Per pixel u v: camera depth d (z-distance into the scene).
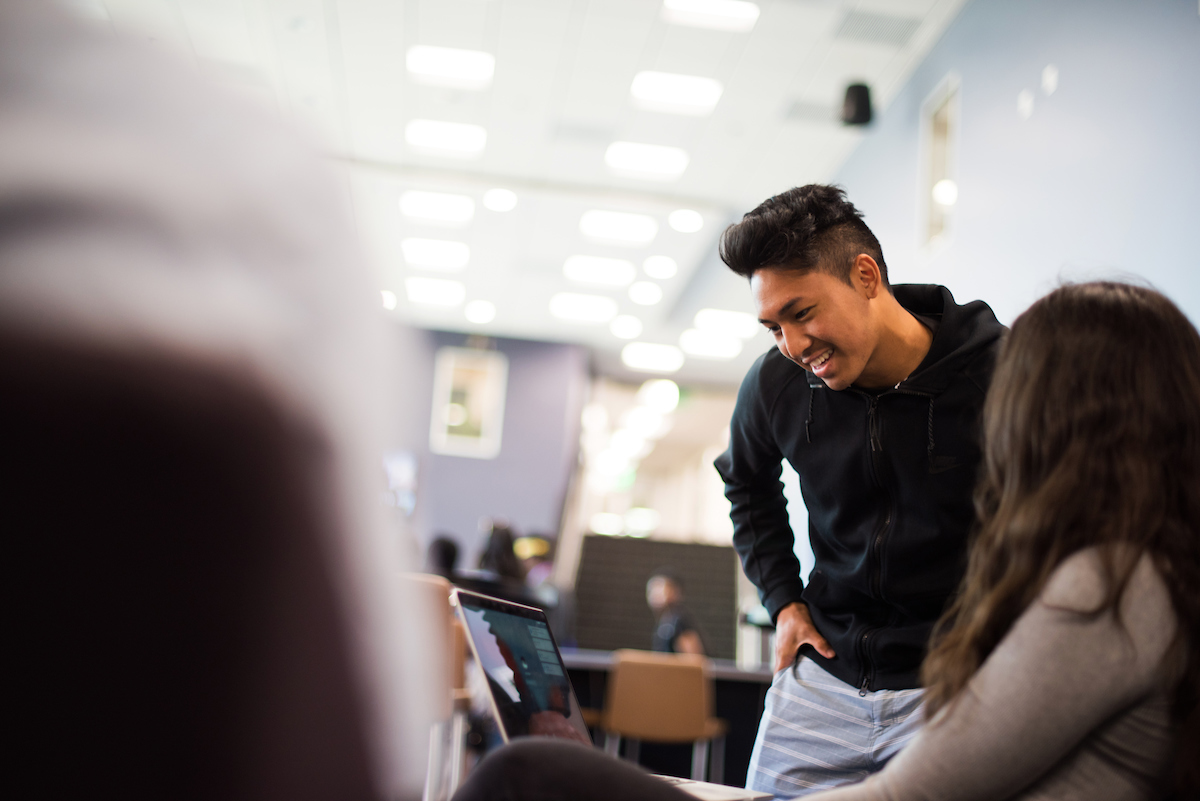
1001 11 5.82
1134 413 1.01
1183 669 0.92
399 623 0.27
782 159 8.27
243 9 6.46
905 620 1.69
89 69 0.24
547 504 12.75
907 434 1.67
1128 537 0.96
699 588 12.59
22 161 0.23
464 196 9.30
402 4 6.40
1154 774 0.94
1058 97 5.14
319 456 0.24
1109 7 4.72
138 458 0.22
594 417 17.47
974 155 6.03
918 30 6.56
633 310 12.12
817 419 1.78
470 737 3.67
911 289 1.83
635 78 7.15
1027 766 0.92
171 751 0.23
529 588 5.48
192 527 0.22
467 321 12.96
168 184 0.24
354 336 0.26
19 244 0.22
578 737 1.21
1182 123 4.14
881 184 7.41
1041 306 1.12
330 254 0.26
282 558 0.23
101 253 0.23
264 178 0.26
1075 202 4.90
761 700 5.35
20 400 0.22
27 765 0.22
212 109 0.26
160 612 0.22
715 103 7.46
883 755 1.62
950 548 1.65
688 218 9.42
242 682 0.23
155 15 0.27
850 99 6.93
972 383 1.64
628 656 4.73
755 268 1.64
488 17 6.50
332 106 7.74
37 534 0.22
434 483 12.73
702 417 16.80
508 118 7.83
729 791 1.26
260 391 0.23
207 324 0.23
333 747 0.24
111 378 0.22
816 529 1.85
